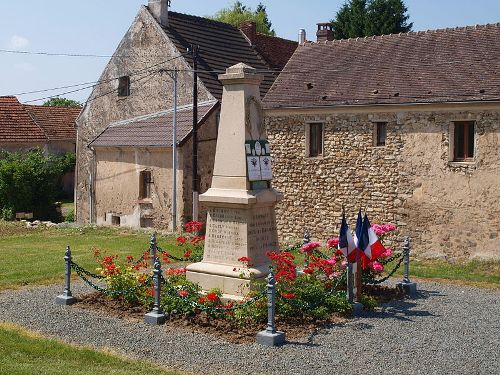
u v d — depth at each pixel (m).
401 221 19.47
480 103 17.77
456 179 18.41
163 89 26.80
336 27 45.62
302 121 21.38
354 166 20.33
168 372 8.22
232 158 11.66
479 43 20.42
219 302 10.93
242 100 11.65
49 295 13.01
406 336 10.23
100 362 8.59
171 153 23.92
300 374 8.36
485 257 17.97
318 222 21.12
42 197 30.11
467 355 9.29
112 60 28.30
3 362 8.31
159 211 24.50
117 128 27.22
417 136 19.06
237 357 9.00
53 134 41.16
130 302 11.85
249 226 11.48
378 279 15.27
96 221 26.78
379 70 21.33
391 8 44.00
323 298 11.34
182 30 27.73
